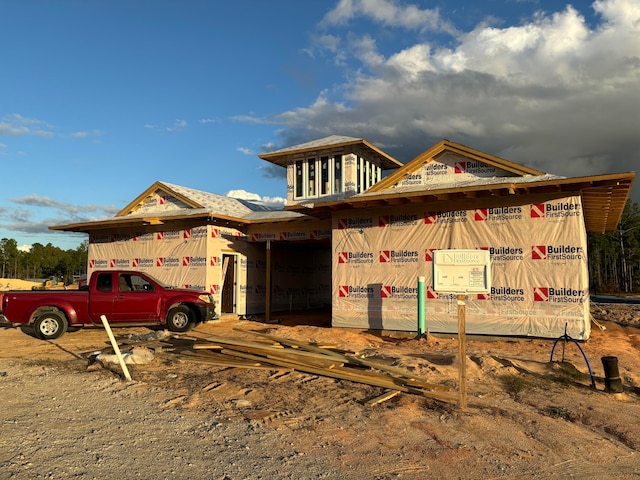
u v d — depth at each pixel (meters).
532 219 12.38
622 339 13.42
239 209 21.25
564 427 5.92
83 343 12.50
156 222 18.06
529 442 5.39
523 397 7.23
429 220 13.70
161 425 5.80
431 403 6.82
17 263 82.81
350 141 19.72
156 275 18.95
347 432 5.62
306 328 14.53
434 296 13.41
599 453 5.12
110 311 13.64
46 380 8.16
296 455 4.90
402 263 14.00
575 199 11.97
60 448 4.95
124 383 7.92
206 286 17.72
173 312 14.05
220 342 10.37
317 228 18.53
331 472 4.50
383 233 14.34
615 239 59.44
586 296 12.15
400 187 14.51
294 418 6.11
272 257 21.50
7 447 4.92
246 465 4.61
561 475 4.56
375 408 6.58
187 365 9.33
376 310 14.24
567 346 11.47
